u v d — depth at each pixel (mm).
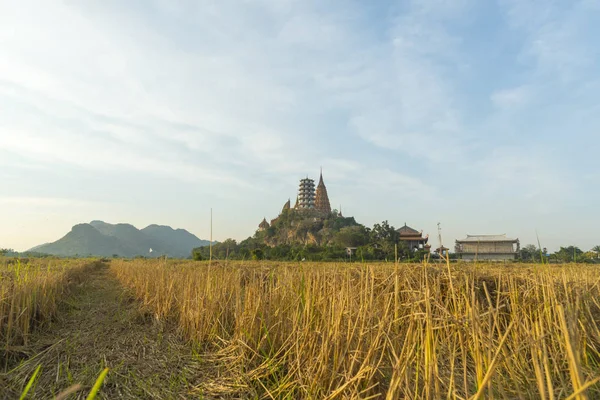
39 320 6445
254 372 3871
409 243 73625
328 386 2969
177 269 11211
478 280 5094
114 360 4758
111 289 13766
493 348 2248
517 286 4828
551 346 3129
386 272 4645
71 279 12930
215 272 7086
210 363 4559
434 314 2740
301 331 3643
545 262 4453
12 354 4664
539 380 1599
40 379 4012
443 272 4852
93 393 1180
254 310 4520
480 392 1693
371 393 2656
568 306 1730
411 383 2512
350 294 3219
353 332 2812
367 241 72688
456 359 3066
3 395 3516
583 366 3047
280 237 115500
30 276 7586
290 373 3482
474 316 2025
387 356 2891
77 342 5527
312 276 4441
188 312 5887
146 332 6207
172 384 3936
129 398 3654
